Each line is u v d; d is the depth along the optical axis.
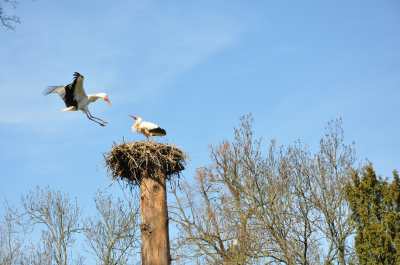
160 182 13.89
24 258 25.34
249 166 23.56
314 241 21.03
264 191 22.75
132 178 14.52
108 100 17.28
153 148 14.34
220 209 23.80
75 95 15.99
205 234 23.31
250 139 24.58
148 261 13.01
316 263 20.72
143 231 13.30
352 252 20.11
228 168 24.50
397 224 17.47
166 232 13.38
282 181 22.25
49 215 25.89
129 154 14.21
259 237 21.19
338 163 22.31
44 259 25.16
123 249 25.72
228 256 21.77
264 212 21.95
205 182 25.28
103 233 25.91
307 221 20.81
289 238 20.81
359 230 18.05
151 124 18.52
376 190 18.11
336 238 20.72
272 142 23.83
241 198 23.64
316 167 22.12
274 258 20.73
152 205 13.55
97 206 26.28
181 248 23.33
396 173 18.22
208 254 23.08
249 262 20.84
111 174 14.84
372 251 17.28
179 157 14.77
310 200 21.53
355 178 18.77
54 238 25.66
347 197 19.22
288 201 21.92
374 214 17.89
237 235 21.97
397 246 17.05
